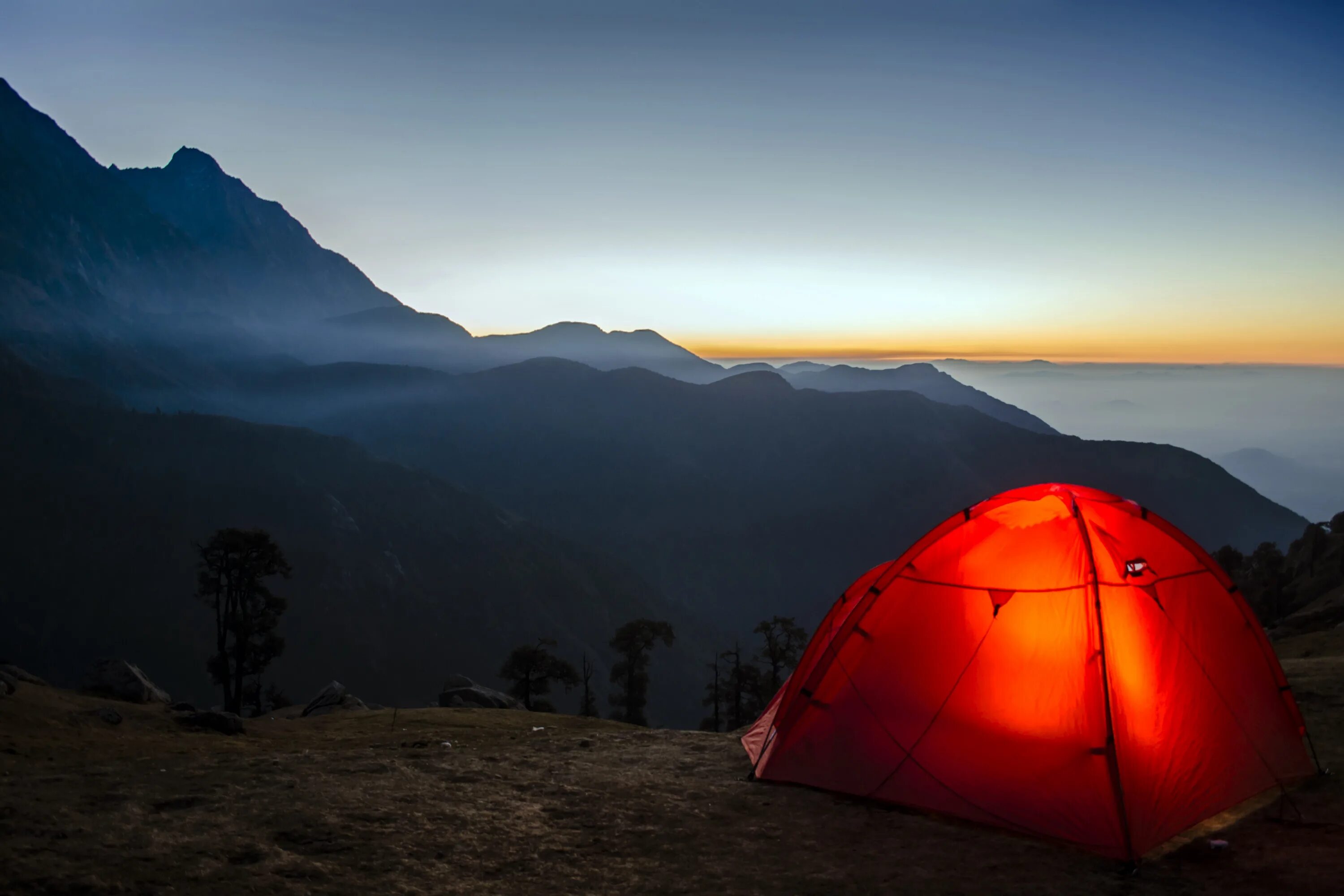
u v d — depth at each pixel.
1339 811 8.39
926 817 8.62
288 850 7.14
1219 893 6.69
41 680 22.11
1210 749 8.72
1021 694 8.77
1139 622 8.91
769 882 6.91
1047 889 6.82
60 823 7.48
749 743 11.34
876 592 10.02
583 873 7.00
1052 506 9.66
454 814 8.30
